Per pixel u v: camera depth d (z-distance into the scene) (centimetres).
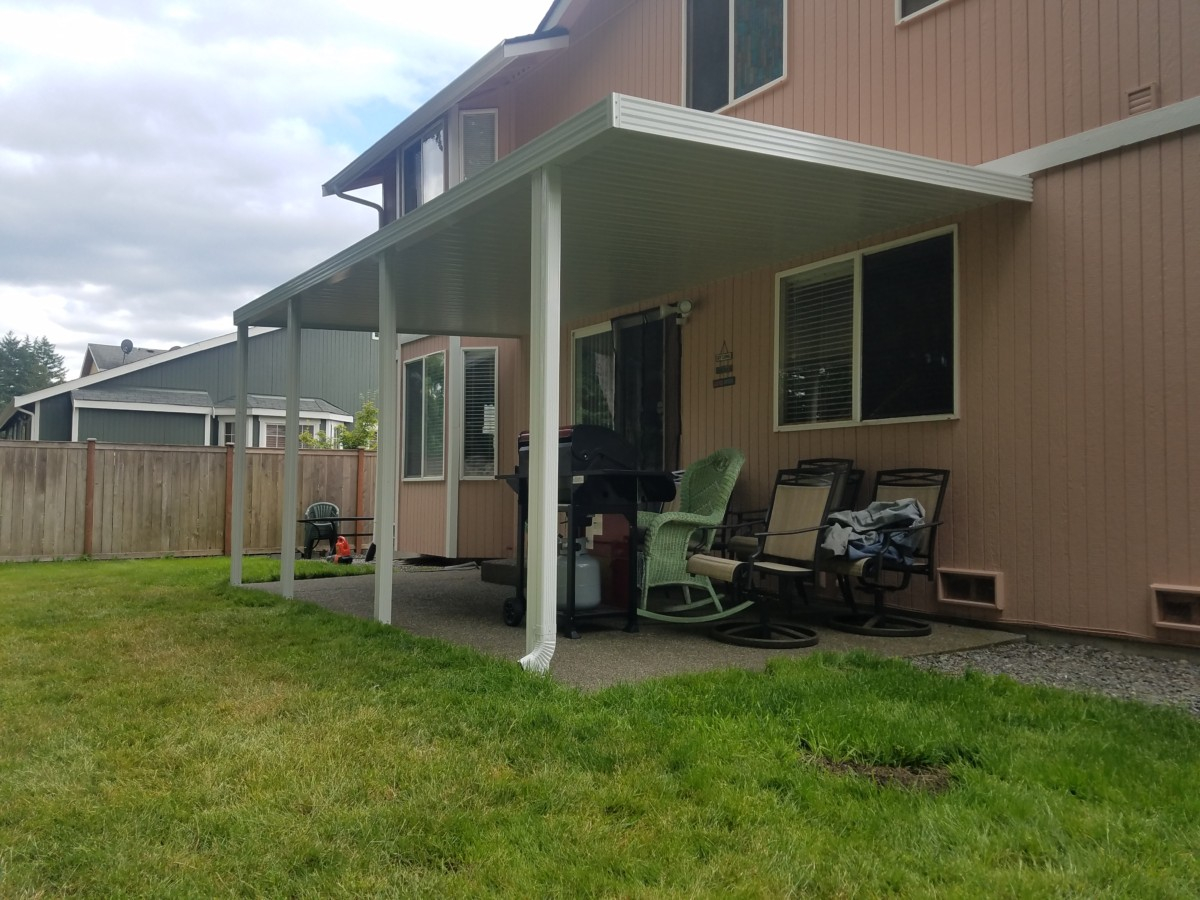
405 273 662
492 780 279
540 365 433
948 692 368
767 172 462
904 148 595
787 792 271
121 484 1181
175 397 2205
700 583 573
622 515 570
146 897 215
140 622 580
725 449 610
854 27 632
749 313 701
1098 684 405
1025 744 305
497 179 463
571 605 522
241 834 246
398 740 319
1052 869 222
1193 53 450
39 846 242
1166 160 457
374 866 229
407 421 1202
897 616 580
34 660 465
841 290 629
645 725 327
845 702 351
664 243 615
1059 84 505
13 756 314
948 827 245
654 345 809
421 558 1120
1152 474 457
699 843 238
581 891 214
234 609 640
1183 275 448
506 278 683
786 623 562
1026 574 510
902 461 580
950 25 566
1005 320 524
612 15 888
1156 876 217
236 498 795
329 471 1338
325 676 416
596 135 394
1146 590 459
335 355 2580
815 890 215
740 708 348
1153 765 285
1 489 1111
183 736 331
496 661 434
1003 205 526
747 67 729
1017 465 515
